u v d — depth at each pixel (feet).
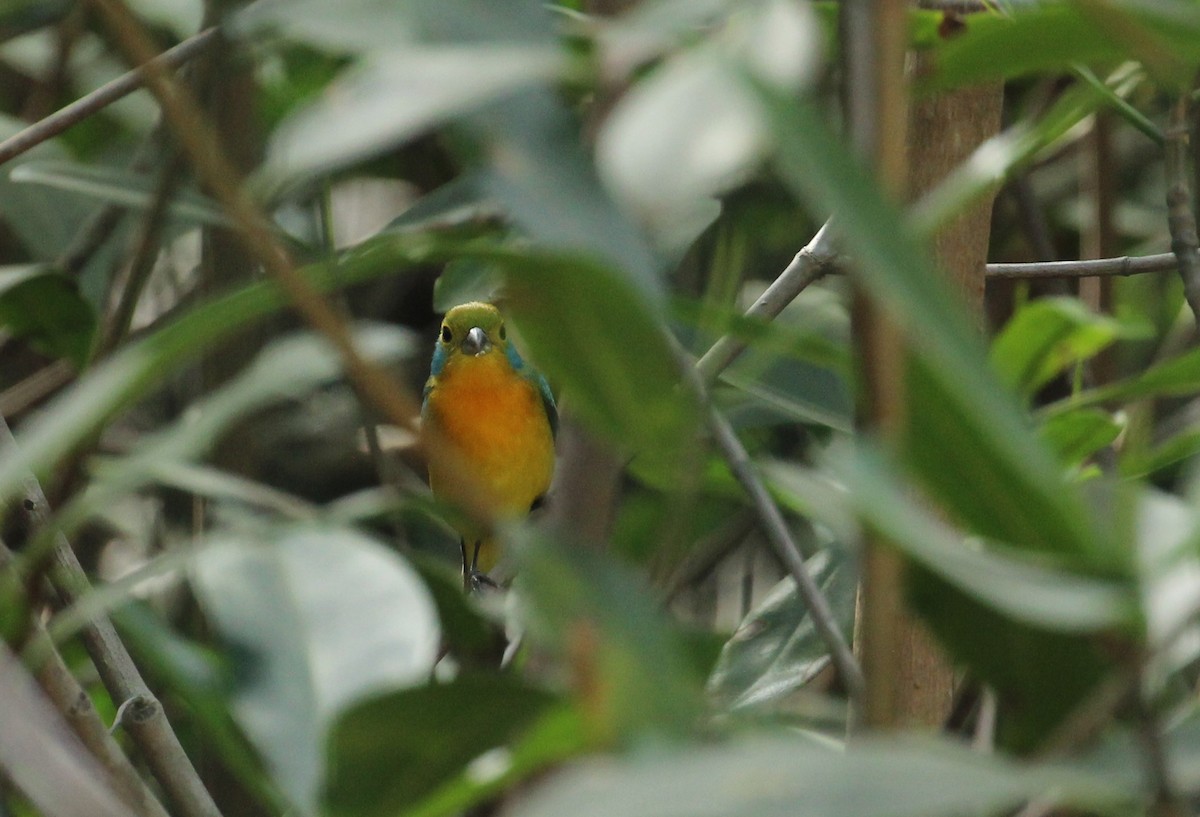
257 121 26.35
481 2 6.86
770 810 5.54
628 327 7.26
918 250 6.00
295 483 35.06
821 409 20.65
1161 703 9.78
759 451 25.82
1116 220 30.09
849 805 5.57
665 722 6.66
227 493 10.41
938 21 13.67
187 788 12.93
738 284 27.94
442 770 9.06
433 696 8.66
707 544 28.14
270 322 27.76
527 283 7.23
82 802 7.02
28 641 10.94
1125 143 34.73
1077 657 8.41
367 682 9.48
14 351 30.78
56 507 12.64
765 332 7.91
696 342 20.68
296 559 10.14
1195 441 15.37
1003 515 7.26
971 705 16.58
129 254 28.50
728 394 22.86
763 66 6.46
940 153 16.06
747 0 6.75
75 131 34.04
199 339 7.41
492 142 6.41
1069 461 17.28
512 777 8.05
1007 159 10.40
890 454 6.35
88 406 7.16
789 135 5.94
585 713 6.62
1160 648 7.65
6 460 7.11
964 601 8.45
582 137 7.26
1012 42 8.59
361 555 10.19
